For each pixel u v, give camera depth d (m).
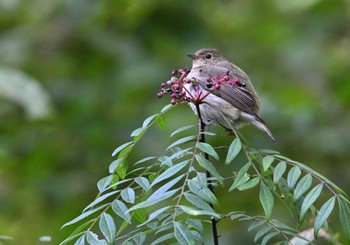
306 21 17.67
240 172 5.71
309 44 17.23
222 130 14.12
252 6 18.20
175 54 15.88
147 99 15.59
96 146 15.20
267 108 15.12
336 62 16.89
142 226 6.00
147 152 14.12
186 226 5.69
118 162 6.06
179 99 6.30
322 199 12.95
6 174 15.16
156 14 15.71
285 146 14.95
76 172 15.09
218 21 17.48
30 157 15.27
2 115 15.23
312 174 5.77
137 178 5.79
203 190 5.45
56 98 15.62
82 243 5.68
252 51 17.34
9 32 15.99
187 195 5.43
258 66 17.12
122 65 15.79
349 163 14.96
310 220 6.79
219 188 13.94
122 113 15.56
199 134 5.98
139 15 15.74
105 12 15.88
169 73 15.62
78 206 14.55
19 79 12.71
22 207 14.66
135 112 15.53
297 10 17.80
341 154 14.89
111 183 6.26
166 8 15.60
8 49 15.54
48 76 15.97
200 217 12.66
